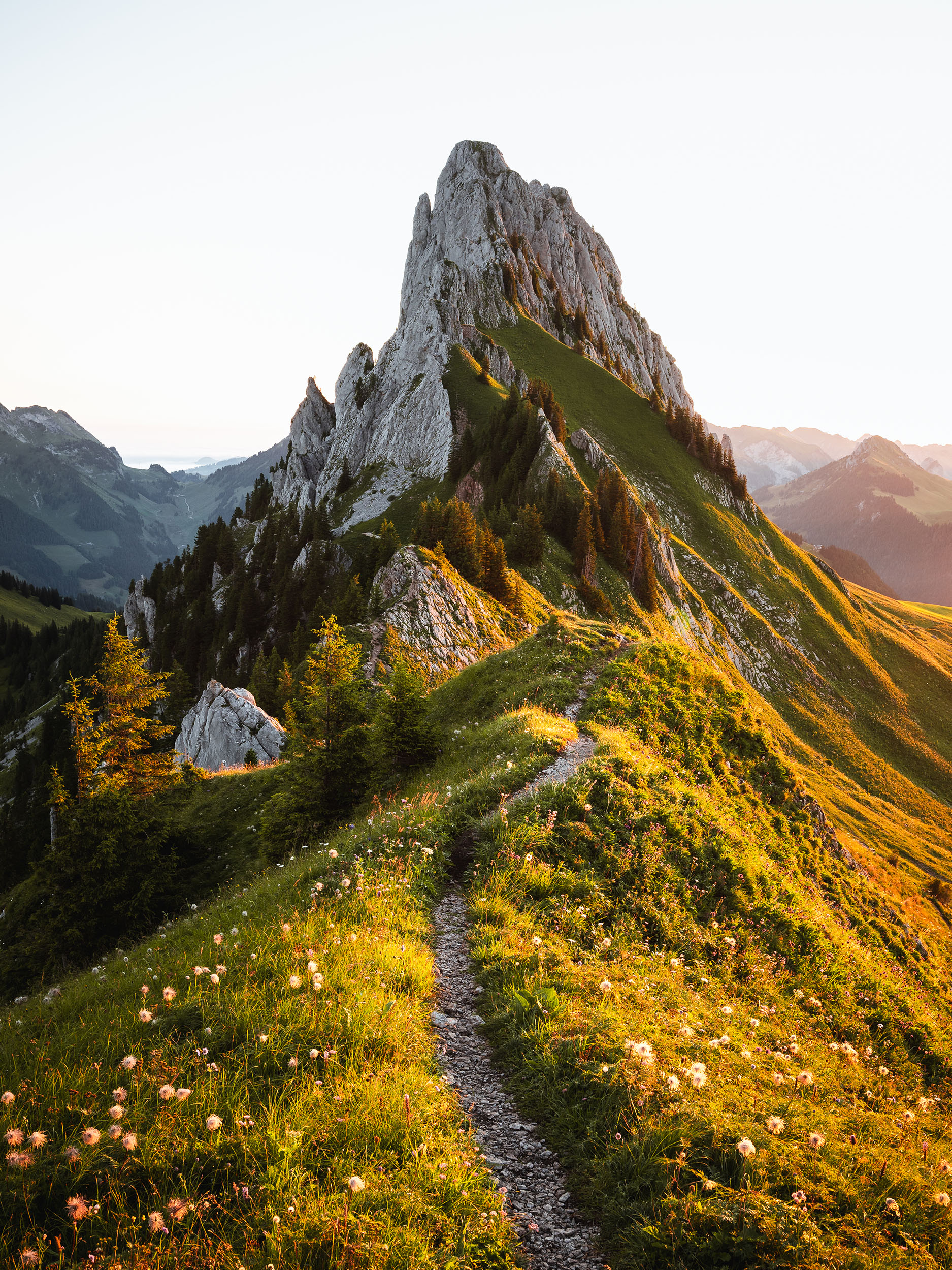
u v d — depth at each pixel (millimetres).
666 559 116188
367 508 135875
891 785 108875
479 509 112625
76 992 10867
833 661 133500
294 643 83062
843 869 20375
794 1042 9484
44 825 84438
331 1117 5664
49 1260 4426
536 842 13055
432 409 142875
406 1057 6984
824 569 162875
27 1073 6578
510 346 169875
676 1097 6316
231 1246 4410
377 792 22016
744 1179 5301
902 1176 5777
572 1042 7234
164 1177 4969
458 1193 5188
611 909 11969
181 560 171875
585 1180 5680
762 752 23172
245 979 8031
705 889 13805
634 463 150125
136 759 40469
